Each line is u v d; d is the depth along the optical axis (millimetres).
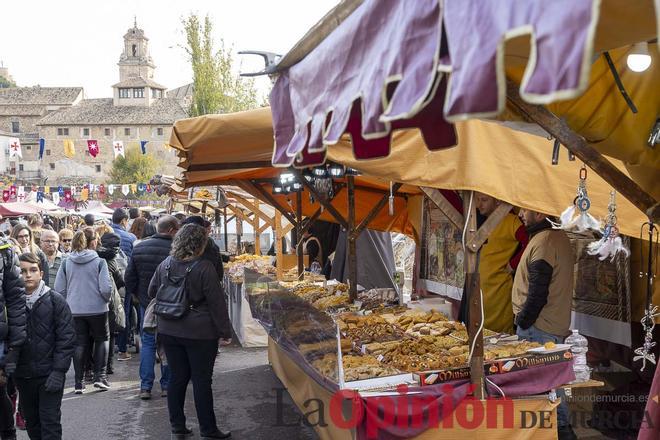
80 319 7477
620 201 4141
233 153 5359
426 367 3977
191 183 8703
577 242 6398
